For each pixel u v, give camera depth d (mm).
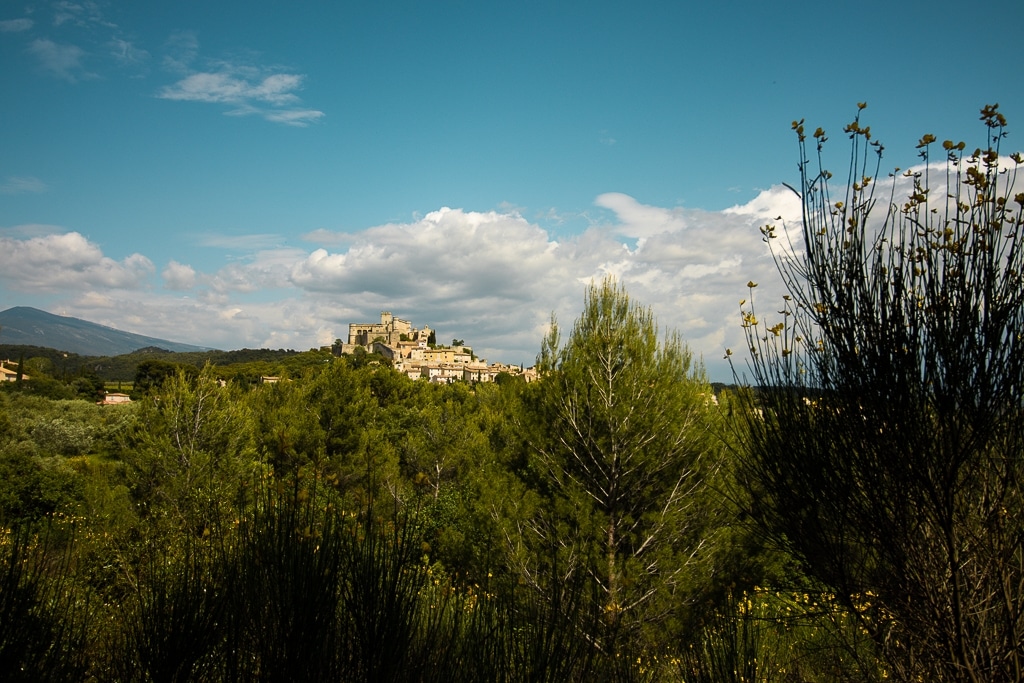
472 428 16266
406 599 1818
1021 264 2506
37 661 1709
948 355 2514
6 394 42438
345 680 1646
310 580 1699
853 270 2793
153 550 2283
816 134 3047
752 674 2514
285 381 25422
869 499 2660
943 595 2664
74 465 17750
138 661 1755
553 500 8375
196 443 14055
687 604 7086
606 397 8469
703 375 9211
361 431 19359
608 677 1952
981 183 2611
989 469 2666
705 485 7398
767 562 7031
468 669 1790
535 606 1964
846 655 3154
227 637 1677
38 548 2154
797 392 2961
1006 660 2568
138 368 68312
